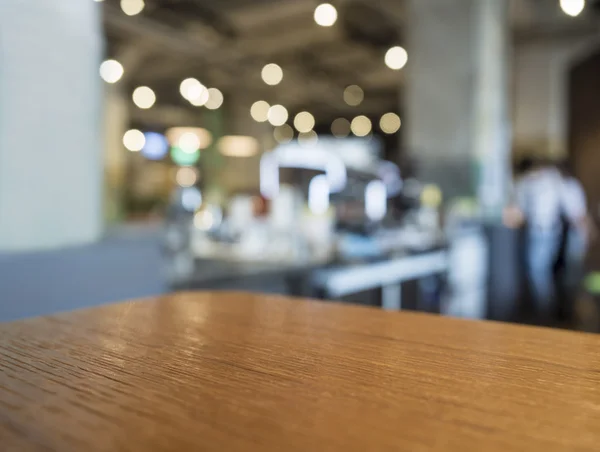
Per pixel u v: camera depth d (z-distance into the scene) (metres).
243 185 14.52
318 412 0.34
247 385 0.40
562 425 0.32
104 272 2.18
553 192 4.73
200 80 15.03
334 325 0.63
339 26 11.02
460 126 6.84
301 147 3.75
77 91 2.39
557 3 9.66
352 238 3.59
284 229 3.39
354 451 0.28
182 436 0.30
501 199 7.07
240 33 11.80
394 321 0.66
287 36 11.99
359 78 15.58
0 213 2.10
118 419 0.33
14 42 2.13
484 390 0.39
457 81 6.86
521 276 5.07
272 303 0.80
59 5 2.30
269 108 16.77
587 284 4.89
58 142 2.31
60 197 2.32
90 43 2.48
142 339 0.56
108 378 0.42
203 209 3.76
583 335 0.58
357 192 3.88
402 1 9.69
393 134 21.52
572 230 4.80
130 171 14.55
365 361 0.47
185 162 13.96
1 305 1.78
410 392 0.39
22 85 2.16
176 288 2.57
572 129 10.39
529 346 0.53
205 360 0.47
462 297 4.96
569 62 11.19
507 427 0.32
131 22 10.20
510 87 11.69
